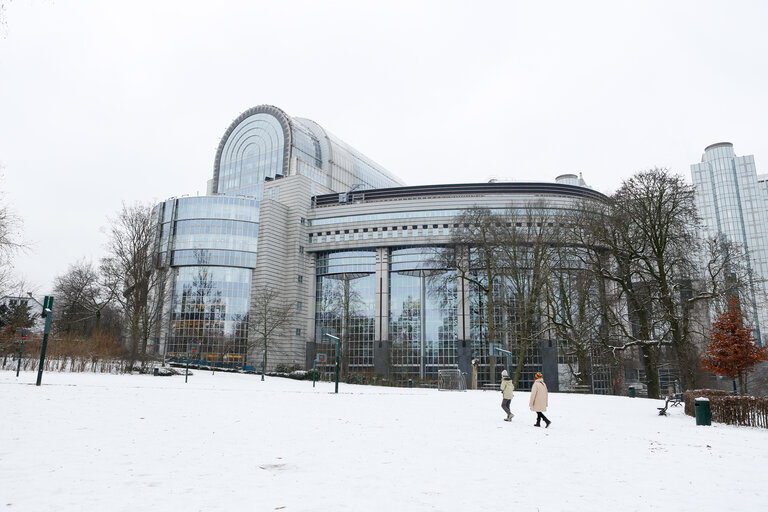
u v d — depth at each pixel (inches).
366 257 3479.3
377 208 3476.9
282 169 3993.6
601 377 2770.7
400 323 3321.9
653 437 605.6
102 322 2544.3
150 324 1892.2
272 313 2881.4
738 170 6294.3
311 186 3806.6
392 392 1419.8
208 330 3184.1
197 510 261.7
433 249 3294.8
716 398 794.8
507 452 472.7
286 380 2138.3
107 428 516.4
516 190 3366.1
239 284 3314.5
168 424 566.9
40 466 346.6
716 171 6402.6
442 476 363.6
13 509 254.2
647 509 289.6
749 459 459.8
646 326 1508.4
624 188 1492.4
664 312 1391.5
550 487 339.0
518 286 1829.5
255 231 3427.7
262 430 554.9
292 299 3459.6
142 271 1854.1
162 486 308.7
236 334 3228.3
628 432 649.0
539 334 1815.9
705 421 749.3
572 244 1695.4
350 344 3400.6
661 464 430.3
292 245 3550.7
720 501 310.2
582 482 356.2
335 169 4365.2
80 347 1638.8
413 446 489.7
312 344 3484.3
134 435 485.4
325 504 280.7
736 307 1360.7
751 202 6146.7
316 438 515.2
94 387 988.6
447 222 3316.9
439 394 1357.0
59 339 1689.2
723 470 406.9
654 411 971.3
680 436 619.8
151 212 1942.7
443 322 3245.6
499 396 1321.4
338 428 595.5
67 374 1434.5
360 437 533.3
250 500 283.9
